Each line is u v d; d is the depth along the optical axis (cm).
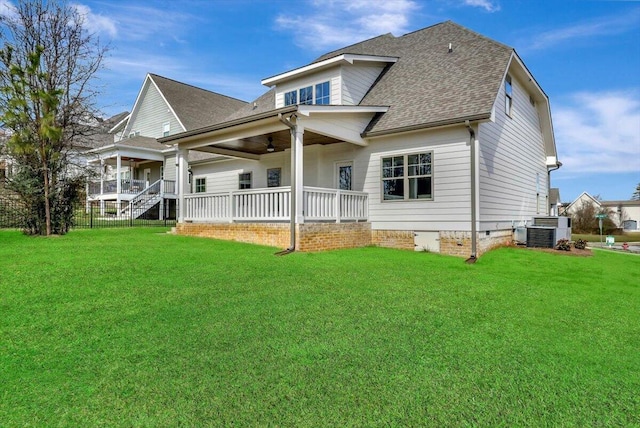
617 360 361
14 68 1048
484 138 1044
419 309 496
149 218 2236
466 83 1114
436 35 1454
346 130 1109
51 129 1078
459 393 293
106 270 644
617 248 2189
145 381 298
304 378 308
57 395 277
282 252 899
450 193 1035
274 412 262
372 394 288
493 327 439
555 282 699
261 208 1056
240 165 1666
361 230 1146
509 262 905
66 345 359
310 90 1341
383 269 752
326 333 404
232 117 1825
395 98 1230
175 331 398
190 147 1248
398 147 1135
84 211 1558
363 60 1297
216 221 1170
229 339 381
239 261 771
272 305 493
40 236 1095
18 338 371
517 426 255
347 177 1264
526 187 1434
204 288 563
